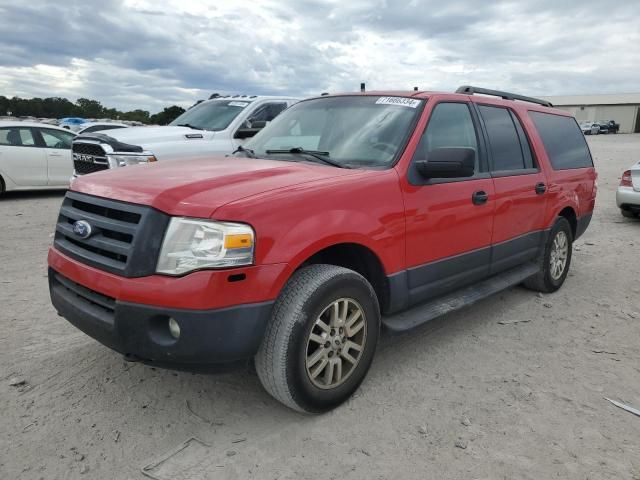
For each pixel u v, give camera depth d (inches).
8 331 166.2
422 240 143.8
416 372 146.9
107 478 101.7
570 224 232.1
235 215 105.5
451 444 114.3
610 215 425.4
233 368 112.0
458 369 149.3
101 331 112.3
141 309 105.2
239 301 105.7
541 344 168.2
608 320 190.4
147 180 121.8
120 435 115.0
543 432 119.3
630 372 149.8
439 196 147.8
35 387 133.5
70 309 120.9
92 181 129.6
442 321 186.5
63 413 122.6
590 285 233.8
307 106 177.0
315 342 119.9
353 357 128.6
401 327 138.6
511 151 187.2
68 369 143.0
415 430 119.1
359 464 107.2
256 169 132.6
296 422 121.4
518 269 200.1
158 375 141.2
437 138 152.9
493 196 168.7
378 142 146.8
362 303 127.0
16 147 442.0
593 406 130.9
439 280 153.0
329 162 142.9
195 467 105.2
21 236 300.5
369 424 121.1
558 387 140.2
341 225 121.0
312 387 118.6
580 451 112.7
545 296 217.0
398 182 136.9
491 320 188.7
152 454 109.0
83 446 111.0
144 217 107.8
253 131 267.9
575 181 223.0
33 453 108.3
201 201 107.8
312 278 116.7
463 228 157.3
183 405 127.3
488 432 118.9
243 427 119.0
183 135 324.2
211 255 103.5
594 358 158.7
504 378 144.4
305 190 118.5
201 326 103.0
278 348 112.2
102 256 115.6
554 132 219.3
